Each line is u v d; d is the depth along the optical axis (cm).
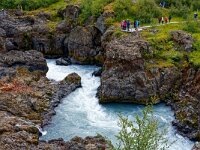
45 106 6391
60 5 10469
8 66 7381
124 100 6706
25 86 6744
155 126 3425
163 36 7519
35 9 10719
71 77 7356
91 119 6112
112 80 6675
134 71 6644
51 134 5641
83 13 9162
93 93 7069
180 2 9475
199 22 8238
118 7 8762
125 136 3359
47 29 9081
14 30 9112
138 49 6825
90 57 8500
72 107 6531
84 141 5022
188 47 7150
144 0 8919
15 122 5469
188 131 5588
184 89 6569
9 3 10944
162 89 6738
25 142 4850
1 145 4659
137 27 7944
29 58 7544
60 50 9044
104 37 8000
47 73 7938
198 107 5881
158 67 6794
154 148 3356
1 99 6041
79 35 8506
